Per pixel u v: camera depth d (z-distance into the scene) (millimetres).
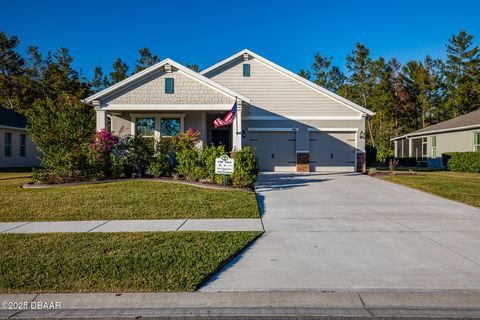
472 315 3818
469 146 23500
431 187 12562
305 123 19828
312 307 4000
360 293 4285
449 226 7430
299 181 14789
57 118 13766
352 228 7258
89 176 13258
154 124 17250
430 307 3992
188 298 4160
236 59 20031
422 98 47500
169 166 14242
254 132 19906
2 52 45250
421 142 30266
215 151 12656
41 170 13344
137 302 4074
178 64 14750
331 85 60406
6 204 9445
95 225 7449
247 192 11117
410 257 5488
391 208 9297
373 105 47875
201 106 14875
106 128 14539
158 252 5535
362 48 52969
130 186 11953
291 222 7758
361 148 19734
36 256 5395
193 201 9672
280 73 19953
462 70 47875
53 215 8320
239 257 5512
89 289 4316
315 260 5367
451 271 4910
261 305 4043
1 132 24781
